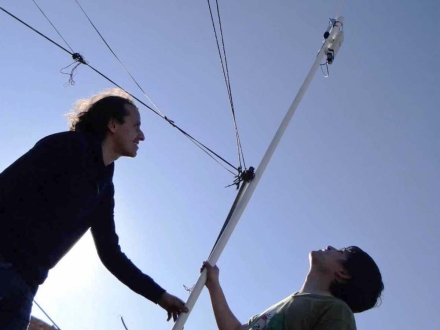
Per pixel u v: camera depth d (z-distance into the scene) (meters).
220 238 4.45
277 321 3.54
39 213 3.28
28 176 3.23
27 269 3.22
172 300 4.11
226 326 4.12
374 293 3.83
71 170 3.38
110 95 4.00
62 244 3.44
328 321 3.43
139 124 3.95
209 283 4.27
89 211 3.62
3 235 3.18
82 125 3.87
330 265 3.87
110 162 3.85
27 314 3.28
